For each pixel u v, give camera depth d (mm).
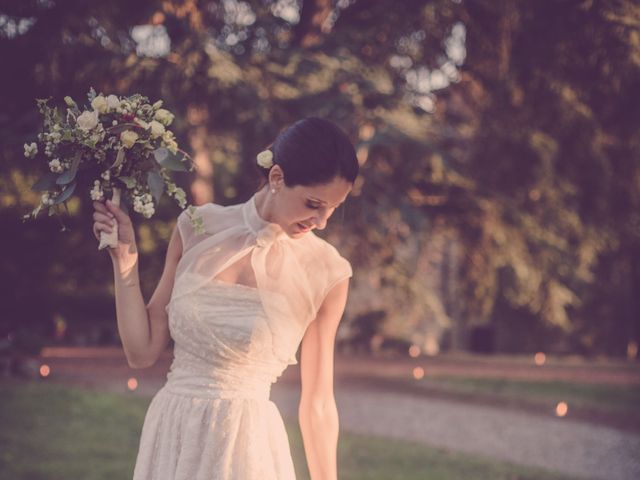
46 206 2434
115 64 9570
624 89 10766
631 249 13578
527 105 11398
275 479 2410
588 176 11922
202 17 10727
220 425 2373
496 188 12148
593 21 10242
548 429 11180
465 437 10328
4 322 15469
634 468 9086
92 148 2371
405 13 10547
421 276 12875
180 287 2412
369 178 10789
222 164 13484
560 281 12820
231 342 2379
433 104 11984
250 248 2436
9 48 9617
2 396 10305
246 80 10039
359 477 7551
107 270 15234
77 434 8734
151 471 2443
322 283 2490
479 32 10852
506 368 18094
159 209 12023
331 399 2561
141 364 2496
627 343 23172
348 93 10367
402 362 18594
